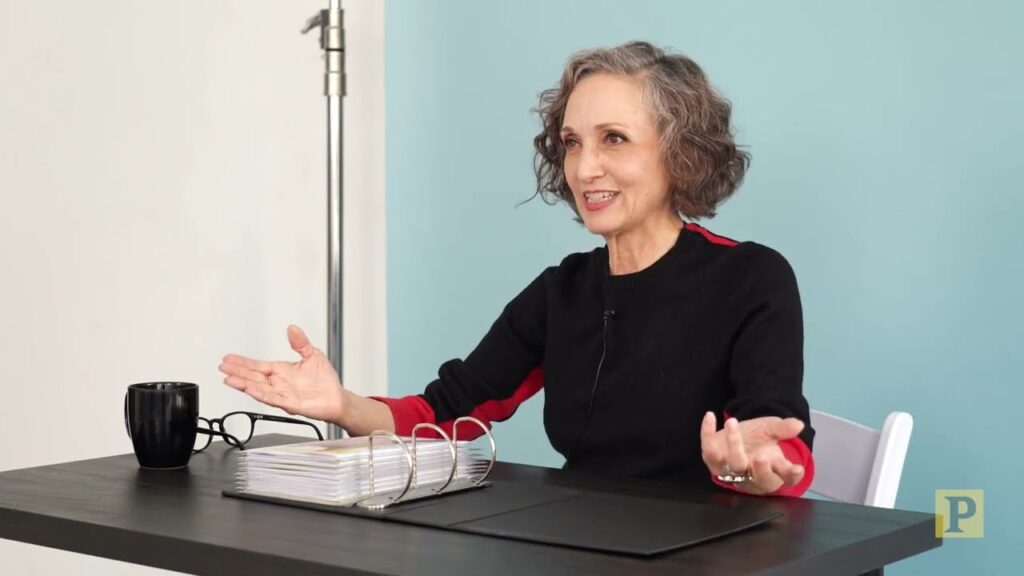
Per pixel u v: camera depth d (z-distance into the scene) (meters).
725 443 1.37
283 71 3.15
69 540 1.31
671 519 1.26
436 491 1.40
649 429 1.75
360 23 3.18
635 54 1.79
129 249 3.21
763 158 2.64
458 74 3.07
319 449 1.44
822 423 1.80
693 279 1.78
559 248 2.94
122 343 3.21
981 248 2.39
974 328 2.40
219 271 3.19
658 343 1.76
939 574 2.46
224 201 3.18
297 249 3.18
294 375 1.74
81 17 3.22
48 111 3.24
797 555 1.13
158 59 3.20
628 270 1.84
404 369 3.19
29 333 3.25
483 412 1.98
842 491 1.73
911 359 2.48
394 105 3.17
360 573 1.08
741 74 2.66
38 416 3.26
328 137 2.79
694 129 1.77
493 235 3.04
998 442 2.38
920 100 2.45
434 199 3.12
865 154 2.52
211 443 1.85
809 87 2.58
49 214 3.25
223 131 3.18
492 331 2.01
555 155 1.98
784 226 2.62
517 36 2.97
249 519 1.29
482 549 1.15
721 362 1.73
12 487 1.49
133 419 1.62
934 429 2.46
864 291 2.53
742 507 1.36
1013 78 2.35
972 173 2.40
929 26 2.43
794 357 1.66
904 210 2.48
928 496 2.46
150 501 1.40
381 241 3.20
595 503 1.35
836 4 2.54
